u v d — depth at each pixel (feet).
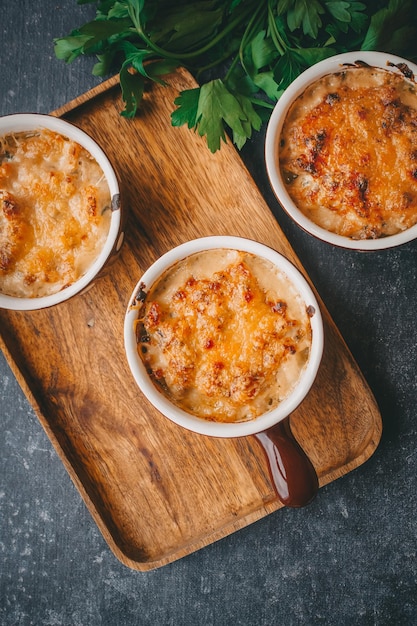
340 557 1.87
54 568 1.93
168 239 1.77
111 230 1.61
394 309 1.84
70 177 1.65
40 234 1.66
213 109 1.68
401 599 1.86
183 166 1.77
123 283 1.77
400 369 1.84
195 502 1.78
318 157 1.63
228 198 1.76
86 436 1.79
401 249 1.84
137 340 1.60
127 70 1.71
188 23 1.75
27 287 1.67
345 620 1.87
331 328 1.76
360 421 1.75
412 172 1.62
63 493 1.93
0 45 1.92
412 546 1.86
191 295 1.60
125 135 1.77
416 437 1.85
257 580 1.89
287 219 1.85
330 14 1.77
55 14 1.92
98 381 1.78
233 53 1.83
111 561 1.92
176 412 1.57
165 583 1.91
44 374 1.78
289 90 1.60
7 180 1.66
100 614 1.92
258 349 1.57
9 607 1.94
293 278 1.56
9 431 1.92
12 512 1.94
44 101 1.91
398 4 1.69
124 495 1.78
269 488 1.77
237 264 1.59
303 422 1.76
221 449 1.78
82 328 1.78
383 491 1.86
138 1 1.66
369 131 1.63
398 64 1.60
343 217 1.64
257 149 1.85
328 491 1.87
